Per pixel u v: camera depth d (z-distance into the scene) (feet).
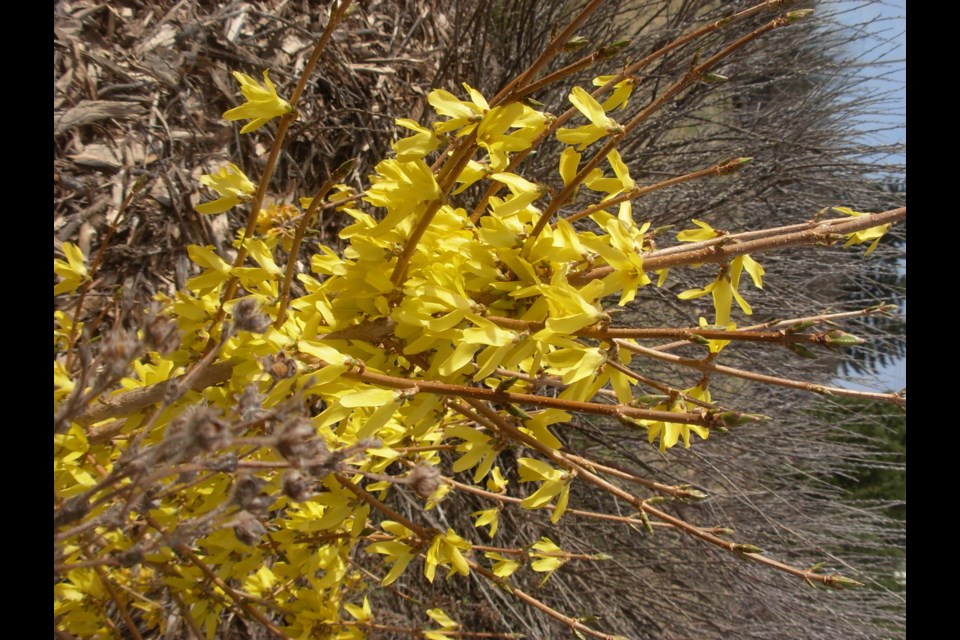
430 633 1.81
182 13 2.44
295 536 1.65
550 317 1.35
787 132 4.78
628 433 4.11
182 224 2.33
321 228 2.75
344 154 2.97
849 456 4.81
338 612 1.84
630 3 4.85
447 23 3.88
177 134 2.37
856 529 4.33
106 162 2.20
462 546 1.49
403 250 1.38
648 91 4.21
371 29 3.14
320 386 1.35
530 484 3.78
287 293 1.41
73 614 1.56
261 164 2.60
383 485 1.61
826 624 3.92
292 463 1.14
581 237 1.40
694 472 4.28
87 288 1.52
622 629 3.59
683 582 4.08
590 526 3.79
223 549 1.62
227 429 1.09
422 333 1.40
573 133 1.34
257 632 2.43
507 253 1.38
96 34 2.23
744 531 4.01
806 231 1.34
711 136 4.33
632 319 4.35
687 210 4.33
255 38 2.66
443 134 1.34
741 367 4.61
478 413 1.56
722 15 4.31
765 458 4.36
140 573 1.78
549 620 3.52
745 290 4.39
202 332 1.48
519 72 3.78
